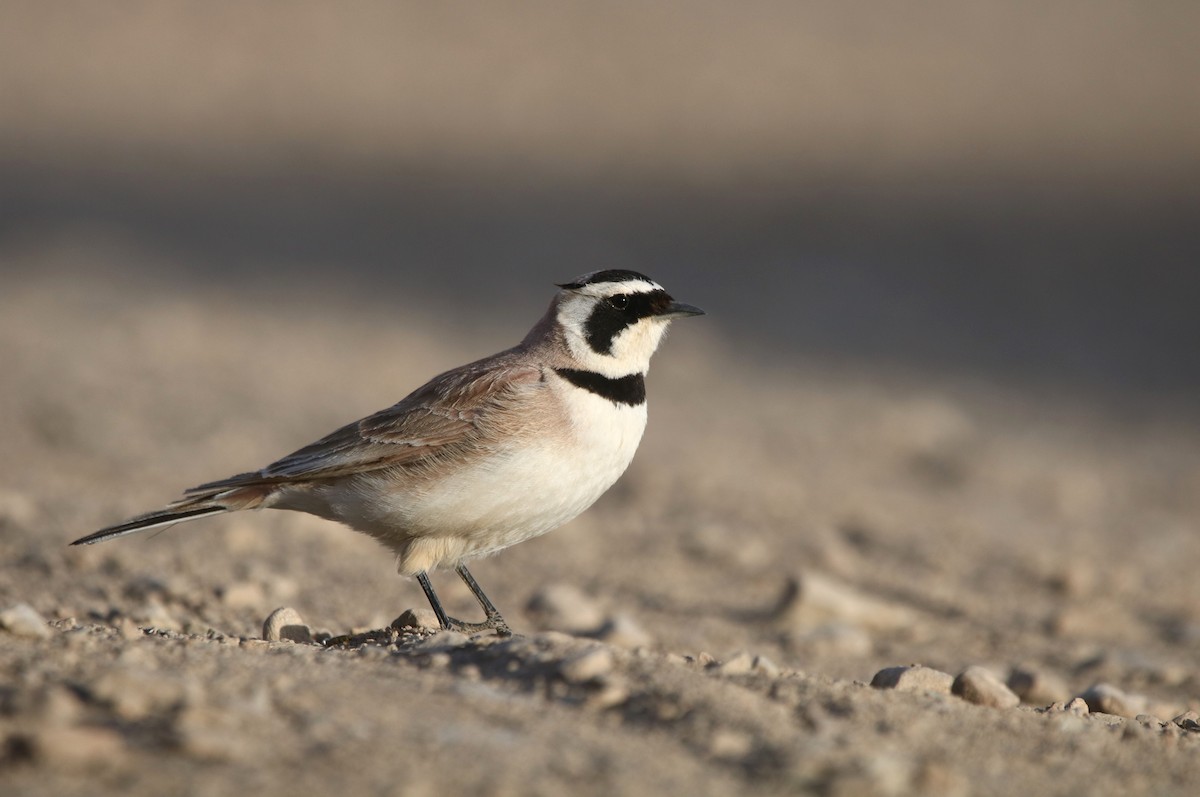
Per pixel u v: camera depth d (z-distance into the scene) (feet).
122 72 151.53
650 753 17.03
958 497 50.21
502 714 18.02
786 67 166.09
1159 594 39.47
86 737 15.48
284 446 48.73
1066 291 88.43
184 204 104.32
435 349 68.18
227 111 140.15
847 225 104.63
